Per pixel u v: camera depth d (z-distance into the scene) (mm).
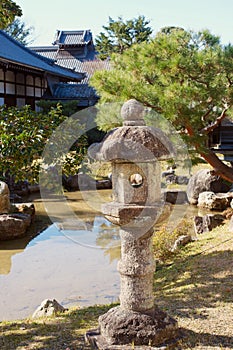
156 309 3834
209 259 6551
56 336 4145
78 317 4879
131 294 3715
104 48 36656
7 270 7785
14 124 4746
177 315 4457
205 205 12195
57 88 27344
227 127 13094
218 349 3650
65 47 40562
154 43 8250
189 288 5441
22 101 24375
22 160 4582
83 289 6707
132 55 8594
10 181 14703
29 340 4090
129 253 3641
